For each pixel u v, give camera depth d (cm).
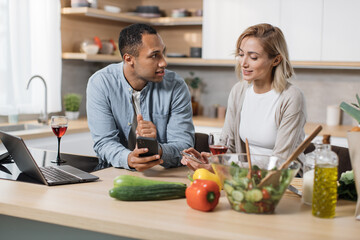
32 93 392
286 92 217
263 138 227
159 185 154
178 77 239
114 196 150
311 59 395
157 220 132
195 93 493
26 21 380
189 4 480
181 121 233
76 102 424
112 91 229
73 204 148
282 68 217
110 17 426
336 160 135
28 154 171
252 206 137
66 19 425
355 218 136
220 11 426
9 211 148
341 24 381
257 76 213
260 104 227
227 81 477
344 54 382
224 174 139
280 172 134
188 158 184
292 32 398
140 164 193
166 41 499
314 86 439
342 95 429
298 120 214
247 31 212
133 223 129
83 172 189
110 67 236
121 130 237
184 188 156
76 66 453
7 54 367
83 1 409
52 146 355
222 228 125
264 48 209
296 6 395
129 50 219
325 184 134
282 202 153
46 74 400
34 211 143
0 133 196
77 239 172
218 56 431
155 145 191
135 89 234
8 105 371
